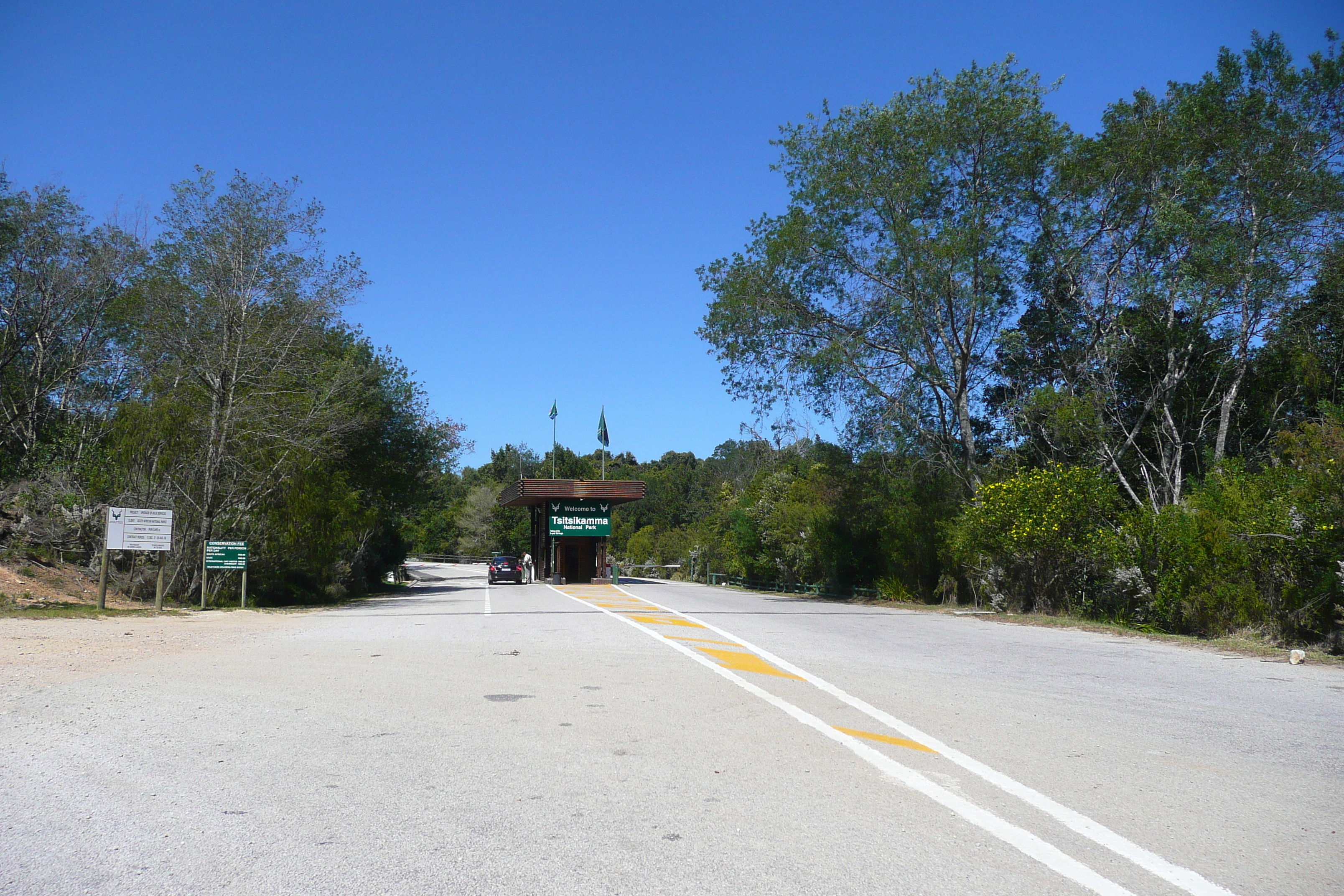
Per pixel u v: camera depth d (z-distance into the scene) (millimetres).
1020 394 30453
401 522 52594
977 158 28969
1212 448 27422
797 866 4469
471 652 13398
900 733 7652
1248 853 4695
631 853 4652
